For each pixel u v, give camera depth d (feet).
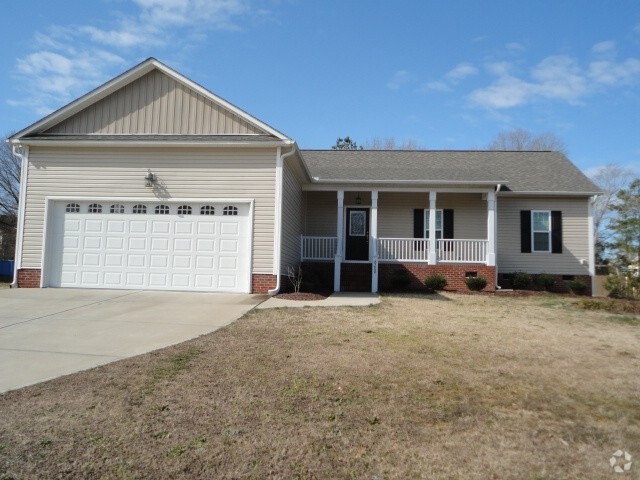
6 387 15.06
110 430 12.00
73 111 41.78
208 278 39.04
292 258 45.85
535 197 54.80
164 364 17.65
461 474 10.27
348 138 149.38
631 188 53.47
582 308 36.32
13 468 10.11
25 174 40.45
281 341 21.61
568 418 13.46
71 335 22.39
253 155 39.55
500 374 17.43
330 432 12.19
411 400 14.55
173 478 9.90
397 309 32.81
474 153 67.10
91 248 39.88
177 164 39.81
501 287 53.78
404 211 55.62
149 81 41.86
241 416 13.03
